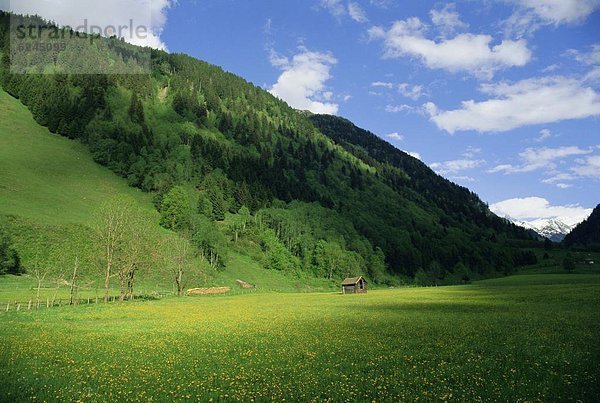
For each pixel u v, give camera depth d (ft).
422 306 191.52
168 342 94.53
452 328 112.16
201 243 437.58
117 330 115.24
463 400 48.01
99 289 281.33
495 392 51.08
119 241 234.79
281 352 81.82
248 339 99.04
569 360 68.59
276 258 510.17
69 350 83.20
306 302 237.66
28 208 348.18
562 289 264.72
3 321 129.90
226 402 50.29
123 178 586.86
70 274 273.95
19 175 434.71
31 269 277.03
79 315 153.48
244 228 562.25
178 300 250.57
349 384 56.70
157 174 598.75
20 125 599.16
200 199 564.71
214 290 339.77
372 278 602.44
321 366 69.15
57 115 633.20
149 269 295.69
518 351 77.61
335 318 145.48
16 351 80.18
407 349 83.56
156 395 52.60
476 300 216.13
